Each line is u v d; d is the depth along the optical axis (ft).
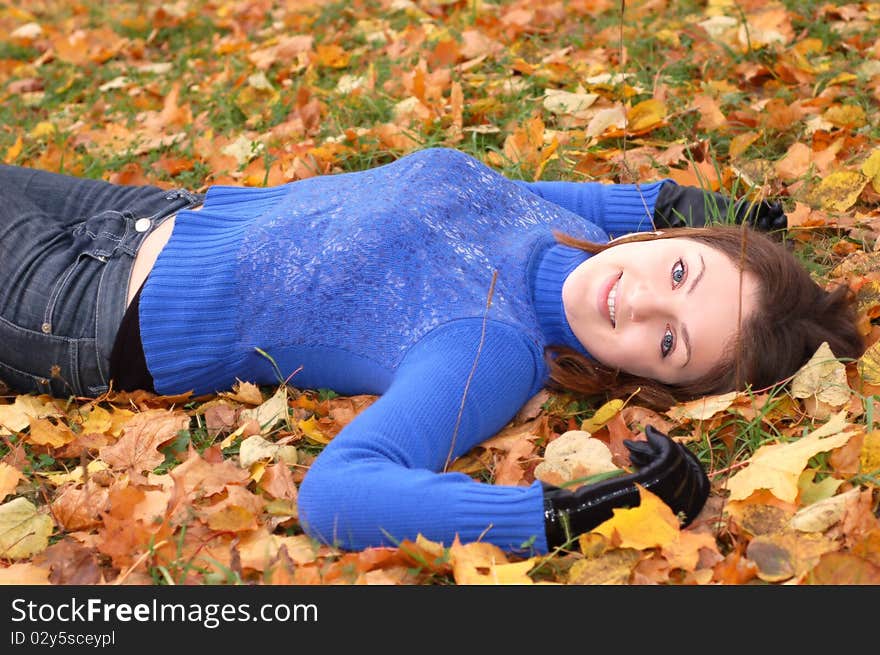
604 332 8.29
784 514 7.12
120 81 16.94
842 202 10.65
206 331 8.61
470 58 15.10
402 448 7.09
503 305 8.13
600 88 13.50
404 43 15.96
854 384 8.50
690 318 8.03
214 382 8.93
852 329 8.55
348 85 14.79
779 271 8.16
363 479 6.82
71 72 17.85
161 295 8.63
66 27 20.68
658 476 6.84
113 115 15.72
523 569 6.57
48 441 8.57
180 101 15.83
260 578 7.04
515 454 7.95
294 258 8.39
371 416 7.23
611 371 8.50
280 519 7.50
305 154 12.62
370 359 8.13
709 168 11.23
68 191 9.78
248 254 8.50
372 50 16.29
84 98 16.98
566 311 8.36
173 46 18.78
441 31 15.99
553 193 10.04
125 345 8.70
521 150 12.22
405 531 6.76
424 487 6.77
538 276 8.50
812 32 14.62
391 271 8.12
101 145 14.39
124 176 13.07
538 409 8.53
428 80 14.10
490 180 8.96
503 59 14.71
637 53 14.51
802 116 12.31
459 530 6.73
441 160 8.79
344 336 8.21
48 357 8.84
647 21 15.62
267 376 8.93
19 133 15.35
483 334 7.75
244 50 17.47
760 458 7.44
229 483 7.93
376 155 12.71
